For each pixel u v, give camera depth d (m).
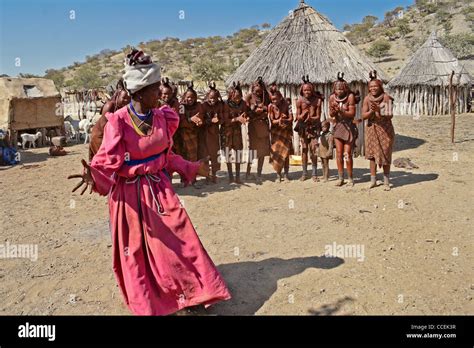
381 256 5.35
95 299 4.57
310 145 9.26
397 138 15.88
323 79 11.40
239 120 8.78
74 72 77.62
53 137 16.78
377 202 7.58
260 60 12.42
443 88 25.11
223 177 10.09
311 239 5.99
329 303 4.30
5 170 12.25
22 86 16.34
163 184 4.10
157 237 3.94
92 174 3.83
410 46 64.81
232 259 5.42
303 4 12.83
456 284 4.61
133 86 3.89
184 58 71.38
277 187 8.96
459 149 13.03
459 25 71.50
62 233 6.65
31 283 4.99
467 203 7.33
